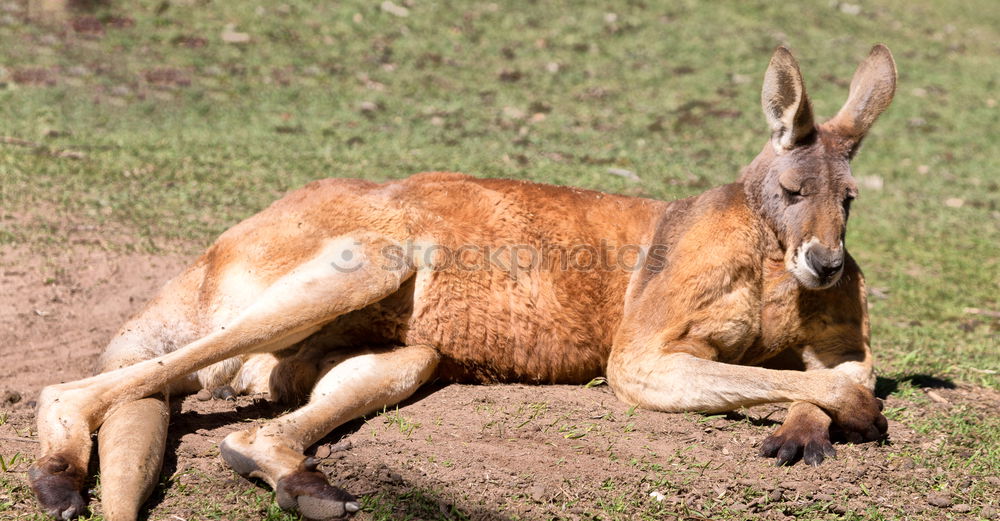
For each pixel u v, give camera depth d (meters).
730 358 7.39
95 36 21.22
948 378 9.13
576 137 19.09
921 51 27.86
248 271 7.30
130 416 6.01
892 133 22.06
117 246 11.64
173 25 22.22
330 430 6.44
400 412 6.93
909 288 13.30
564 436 6.64
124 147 15.97
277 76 20.64
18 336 9.06
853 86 7.76
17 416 7.06
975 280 13.93
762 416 7.30
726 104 21.89
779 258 7.36
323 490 5.48
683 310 7.06
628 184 16.16
